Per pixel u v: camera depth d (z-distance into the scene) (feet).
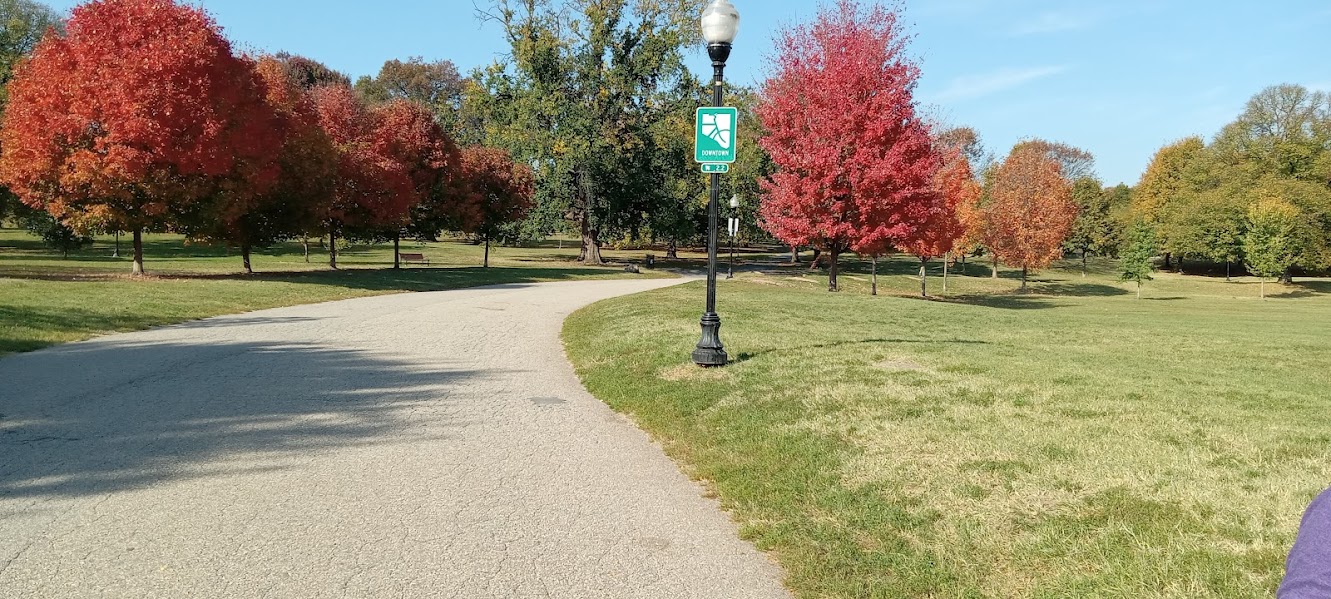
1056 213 154.92
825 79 83.92
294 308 57.93
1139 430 19.86
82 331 40.32
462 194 122.72
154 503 15.72
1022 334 50.55
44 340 36.99
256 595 11.75
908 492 15.93
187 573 12.47
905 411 22.41
